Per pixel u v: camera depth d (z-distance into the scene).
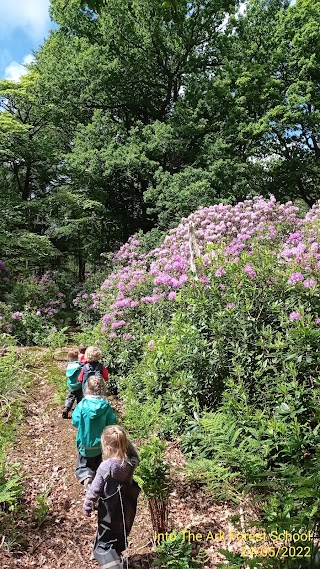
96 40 20.19
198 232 9.46
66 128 20.98
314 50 19.06
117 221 19.52
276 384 4.43
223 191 16.62
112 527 2.97
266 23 20.81
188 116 18.08
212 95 18.31
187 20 18.73
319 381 3.83
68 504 4.28
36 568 3.43
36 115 18.27
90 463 4.08
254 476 3.40
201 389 5.10
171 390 5.38
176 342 5.53
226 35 19.70
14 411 6.22
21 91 15.98
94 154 17.31
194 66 19.66
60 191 17.45
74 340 11.57
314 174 21.50
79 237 18.78
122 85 19.36
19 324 11.80
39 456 5.18
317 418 3.61
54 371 8.25
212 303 5.43
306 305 4.93
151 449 3.55
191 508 4.05
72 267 21.83
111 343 7.68
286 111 18.56
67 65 19.05
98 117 18.33
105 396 4.09
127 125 21.16
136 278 8.96
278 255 6.09
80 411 3.98
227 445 3.62
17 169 18.44
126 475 2.99
